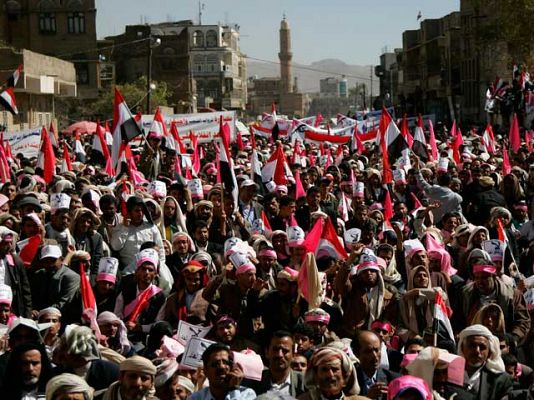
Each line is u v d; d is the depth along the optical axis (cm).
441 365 845
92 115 7494
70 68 6512
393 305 1098
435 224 1741
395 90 13650
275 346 869
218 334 982
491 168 2144
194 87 12825
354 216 1598
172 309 1091
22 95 5378
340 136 3341
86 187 1603
